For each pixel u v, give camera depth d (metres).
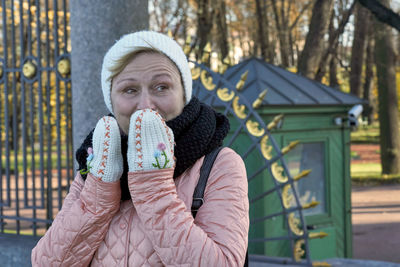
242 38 19.34
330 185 6.15
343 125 6.27
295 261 4.49
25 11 7.62
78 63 2.77
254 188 5.57
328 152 6.16
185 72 1.30
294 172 5.88
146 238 1.21
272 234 5.57
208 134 1.27
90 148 1.23
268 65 6.52
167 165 1.15
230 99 4.46
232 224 1.18
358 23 16.67
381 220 10.20
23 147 3.38
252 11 18.84
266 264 4.61
